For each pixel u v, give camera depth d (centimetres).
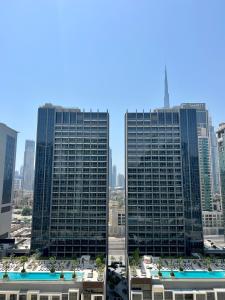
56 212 16125
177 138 17125
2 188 18500
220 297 9694
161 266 11956
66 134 17075
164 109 17475
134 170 16788
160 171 16750
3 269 11694
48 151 16812
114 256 19725
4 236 18900
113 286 13638
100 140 17038
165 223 16150
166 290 9825
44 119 17175
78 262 12950
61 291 9856
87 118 17288
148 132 17212
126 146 17212
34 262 12938
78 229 15962
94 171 16662
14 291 9619
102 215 16138
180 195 16438
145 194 16488
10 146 19925
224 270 11425
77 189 16425
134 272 10981
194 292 9719
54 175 16550
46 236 15850
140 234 16050
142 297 9750
